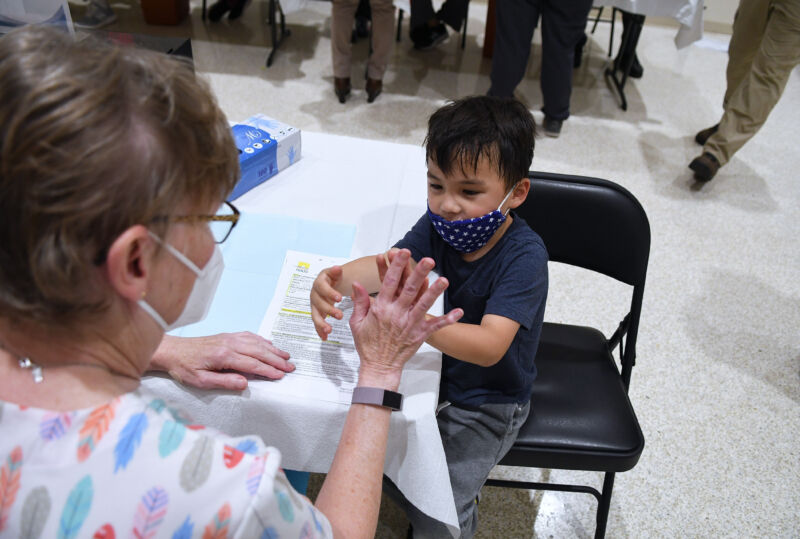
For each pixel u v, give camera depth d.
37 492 0.47
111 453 0.48
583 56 4.01
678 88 3.73
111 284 0.48
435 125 0.95
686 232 2.56
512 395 1.14
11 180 0.42
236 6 3.94
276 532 0.51
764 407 1.89
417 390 0.89
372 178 1.32
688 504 1.62
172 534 0.47
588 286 2.27
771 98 2.56
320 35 3.95
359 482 0.71
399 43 3.95
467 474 1.12
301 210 1.20
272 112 3.08
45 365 0.51
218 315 0.97
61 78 0.42
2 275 0.45
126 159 0.44
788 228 2.64
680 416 1.84
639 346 2.05
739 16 2.80
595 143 3.11
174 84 0.48
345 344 0.94
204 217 0.54
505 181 0.95
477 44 4.07
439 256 1.08
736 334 2.12
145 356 0.58
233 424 0.89
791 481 1.69
